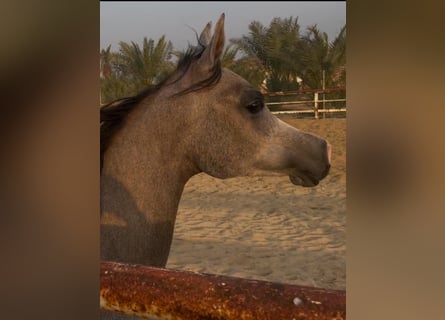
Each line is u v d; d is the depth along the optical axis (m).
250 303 0.54
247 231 6.12
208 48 1.85
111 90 12.88
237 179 9.71
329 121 11.60
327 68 11.17
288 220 6.65
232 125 1.86
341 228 6.12
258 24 11.16
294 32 10.90
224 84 1.87
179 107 1.82
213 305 0.56
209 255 5.14
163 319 0.59
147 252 1.74
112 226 1.69
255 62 12.30
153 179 1.77
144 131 1.79
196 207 7.62
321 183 8.81
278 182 9.21
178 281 0.59
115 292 0.62
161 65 12.27
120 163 1.75
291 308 0.52
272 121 1.96
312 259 4.96
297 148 1.95
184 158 1.85
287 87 12.41
